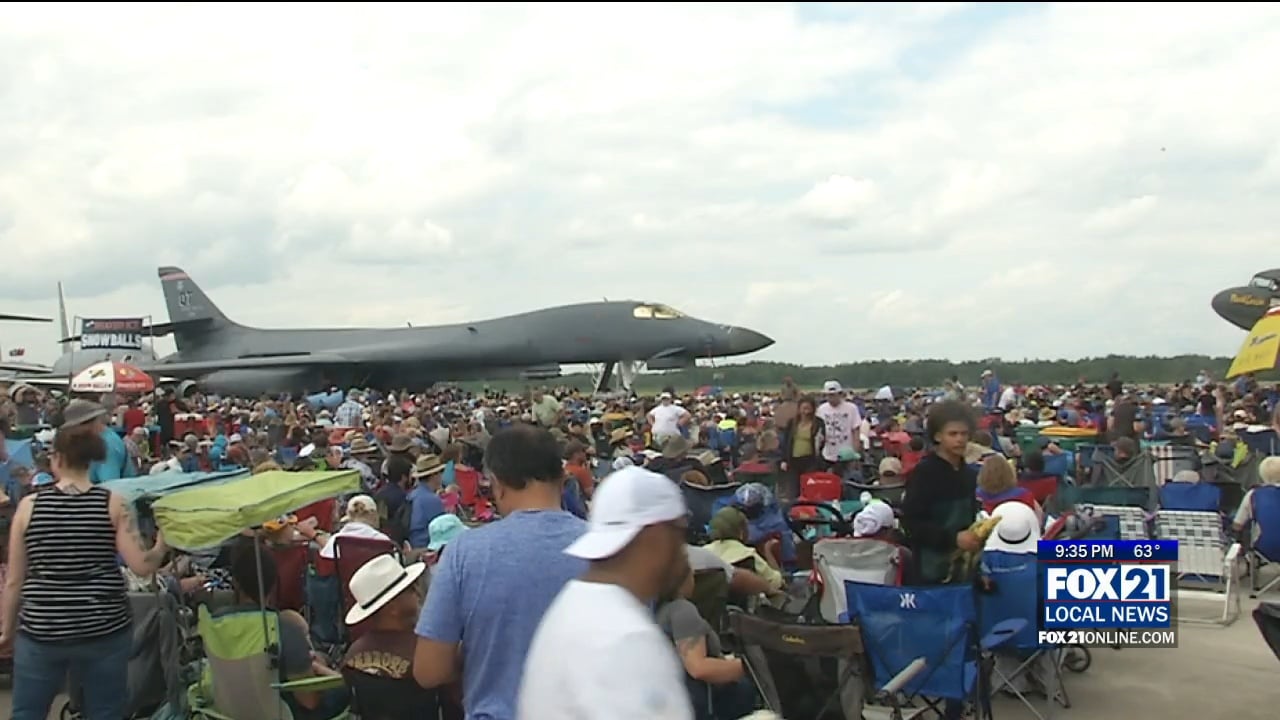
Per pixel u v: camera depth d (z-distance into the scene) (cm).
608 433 2084
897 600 609
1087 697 770
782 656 583
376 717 532
